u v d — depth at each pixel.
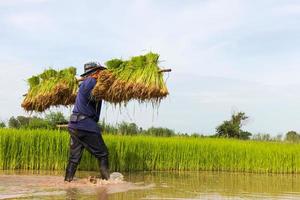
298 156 16.48
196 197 7.67
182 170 15.15
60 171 12.19
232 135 27.17
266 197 8.07
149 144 14.48
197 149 15.43
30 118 15.07
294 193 8.83
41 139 12.62
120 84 9.64
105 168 9.70
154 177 11.60
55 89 11.96
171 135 18.12
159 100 9.78
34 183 8.87
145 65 9.73
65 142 12.73
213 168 15.79
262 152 16.20
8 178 9.73
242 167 16.05
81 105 9.57
